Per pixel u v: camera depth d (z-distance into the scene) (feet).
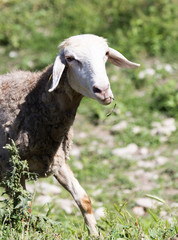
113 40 110.32
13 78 45.16
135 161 79.46
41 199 63.41
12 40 113.70
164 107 92.89
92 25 116.06
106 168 78.13
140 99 96.02
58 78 39.45
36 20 121.39
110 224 40.96
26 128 41.96
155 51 108.17
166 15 116.88
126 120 91.09
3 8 125.29
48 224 40.29
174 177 73.36
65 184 44.73
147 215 59.11
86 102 97.19
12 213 39.37
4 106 43.39
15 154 39.96
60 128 42.50
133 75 101.76
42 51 110.83
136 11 119.55
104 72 38.83
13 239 35.96
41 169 43.21
